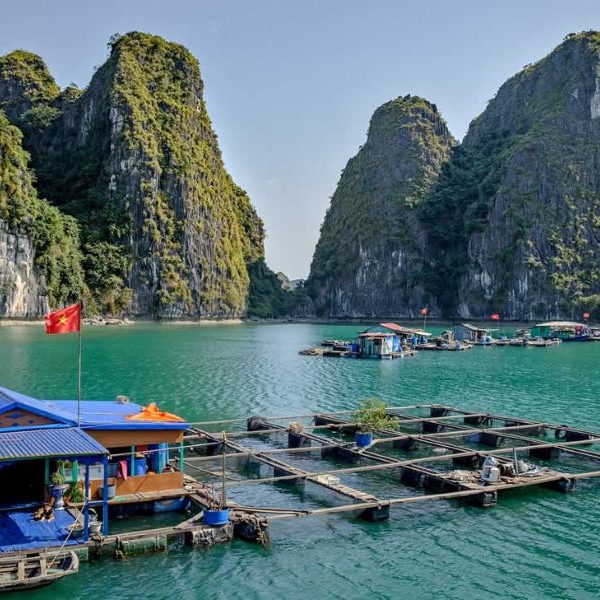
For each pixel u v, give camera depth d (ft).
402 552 74.28
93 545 68.28
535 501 91.30
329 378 220.84
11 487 76.28
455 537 78.64
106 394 175.11
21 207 500.33
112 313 597.52
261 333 517.96
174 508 81.97
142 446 84.23
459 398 182.70
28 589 62.28
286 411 157.79
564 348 382.42
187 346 346.74
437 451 117.29
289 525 81.05
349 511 85.61
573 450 113.09
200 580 66.39
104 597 62.49
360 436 116.26
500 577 69.15
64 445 70.79
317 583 66.80
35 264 519.19
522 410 164.76
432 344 363.35
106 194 646.33
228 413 153.38
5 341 342.44
